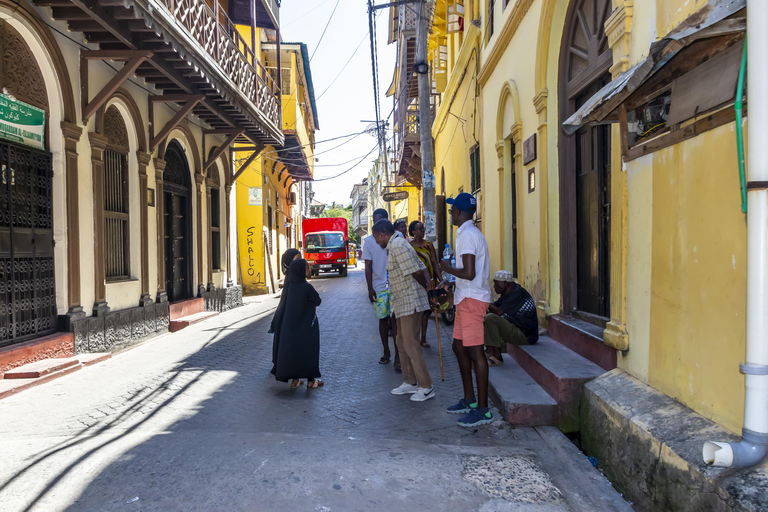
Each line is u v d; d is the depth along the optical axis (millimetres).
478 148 11109
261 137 13336
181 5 7430
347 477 3201
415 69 10719
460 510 2867
